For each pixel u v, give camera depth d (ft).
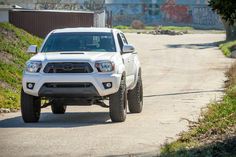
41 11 155.43
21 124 57.62
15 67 99.04
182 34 289.53
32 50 60.75
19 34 124.47
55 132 51.70
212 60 165.37
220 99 78.48
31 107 57.57
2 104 72.38
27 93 57.06
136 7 387.75
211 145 41.06
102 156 40.65
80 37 61.77
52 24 155.74
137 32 298.56
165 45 220.02
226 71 127.65
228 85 99.19
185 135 47.09
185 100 80.94
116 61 57.41
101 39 61.67
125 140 47.34
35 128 54.39
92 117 64.23
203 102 77.82
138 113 66.28
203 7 384.47
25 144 45.52
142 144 45.42
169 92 93.25
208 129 49.21
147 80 116.67
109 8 386.73
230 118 54.24
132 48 61.11
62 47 60.80
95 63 56.29
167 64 154.40
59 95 56.18
